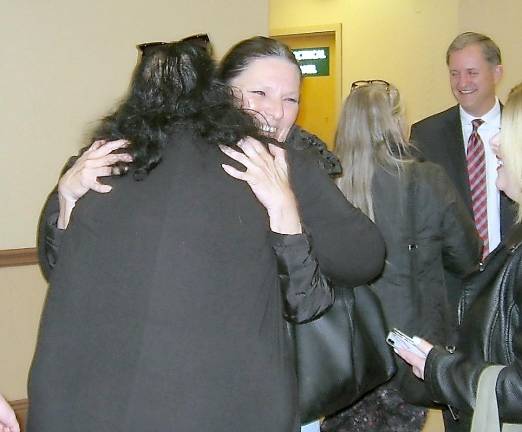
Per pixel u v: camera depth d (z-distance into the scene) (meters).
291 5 6.88
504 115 1.64
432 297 2.49
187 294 1.28
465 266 2.57
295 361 1.76
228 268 1.30
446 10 5.81
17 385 3.34
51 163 3.37
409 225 2.45
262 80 1.72
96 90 3.44
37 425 1.34
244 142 1.41
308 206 1.50
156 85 1.43
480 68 3.31
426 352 1.73
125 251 1.31
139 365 1.26
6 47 3.23
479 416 1.53
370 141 2.46
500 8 4.75
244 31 3.82
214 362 1.27
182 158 1.36
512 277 1.57
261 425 1.29
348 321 1.80
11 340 3.31
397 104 2.54
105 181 1.38
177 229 1.30
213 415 1.26
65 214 1.48
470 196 3.34
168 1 3.59
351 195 2.46
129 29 3.50
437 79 5.89
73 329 1.32
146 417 1.25
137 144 1.36
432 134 3.48
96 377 1.29
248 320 1.30
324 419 2.45
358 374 1.81
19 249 3.31
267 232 1.37
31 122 3.31
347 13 6.53
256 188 1.37
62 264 1.38
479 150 3.36
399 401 2.42
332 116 6.84
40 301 3.37
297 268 1.41
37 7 3.28
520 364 1.50
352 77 6.54
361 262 1.57
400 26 6.14
